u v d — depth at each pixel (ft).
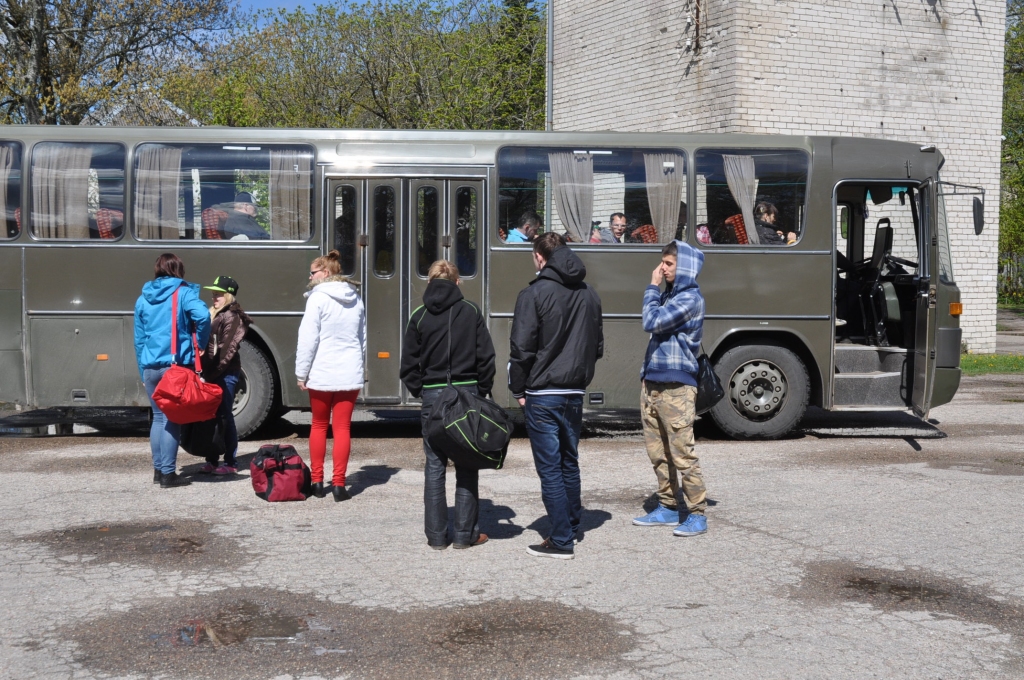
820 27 58.08
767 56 56.95
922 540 21.38
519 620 16.25
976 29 62.49
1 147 34.40
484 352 20.12
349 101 89.86
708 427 38.09
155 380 25.81
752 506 24.50
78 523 22.59
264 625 15.99
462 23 90.38
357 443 34.42
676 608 16.88
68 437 35.35
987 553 20.38
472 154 35.09
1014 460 30.89
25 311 34.35
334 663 14.43
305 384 24.49
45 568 19.07
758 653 14.87
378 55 88.69
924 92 61.36
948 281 35.94
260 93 90.94
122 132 34.60
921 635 15.66
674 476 22.36
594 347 20.06
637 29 64.18
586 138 35.35
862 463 30.35
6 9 87.25
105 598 17.30
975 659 14.69
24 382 34.45
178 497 25.20
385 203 34.96
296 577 18.54
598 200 35.29
